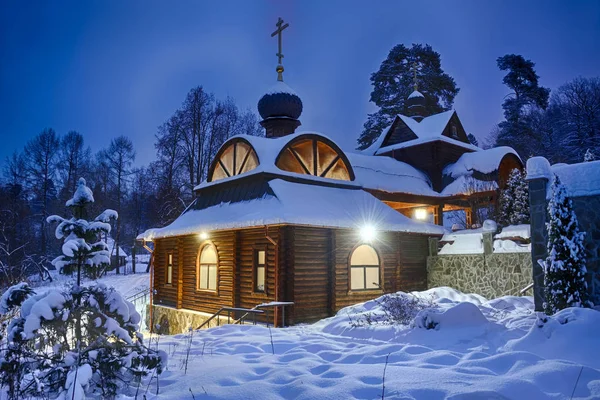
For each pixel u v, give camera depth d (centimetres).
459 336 836
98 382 566
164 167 3931
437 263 1867
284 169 1744
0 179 4903
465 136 2780
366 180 2122
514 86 4738
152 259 2208
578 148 4216
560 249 1063
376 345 830
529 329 843
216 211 1788
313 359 704
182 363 720
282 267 1420
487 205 2384
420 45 4544
